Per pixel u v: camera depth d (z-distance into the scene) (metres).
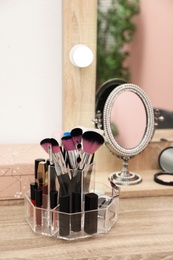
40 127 1.05
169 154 1.07
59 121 1.06
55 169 0.71
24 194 0.81
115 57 1.00
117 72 1.01
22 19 0.98
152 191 0.94
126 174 1.00
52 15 0.99
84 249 0.67
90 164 0.76
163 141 1.07
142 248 0.68
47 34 1.00
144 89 1.03
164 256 0.67
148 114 0.99
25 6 0.97
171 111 1.06
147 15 1.00
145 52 1.01
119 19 0.98
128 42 1.00
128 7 0.98
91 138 0.71
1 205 0.86
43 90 1.03
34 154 0.93
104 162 1.05
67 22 0.96
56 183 0.74
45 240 0.71
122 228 0.76
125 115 0.97
